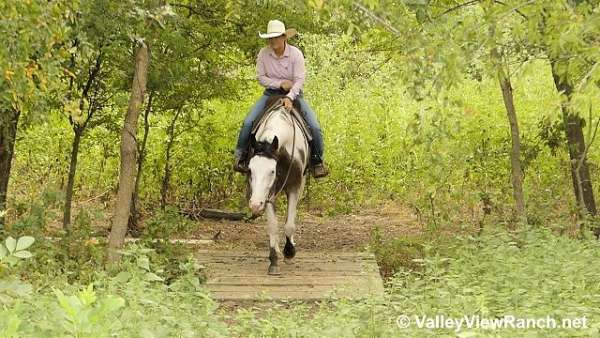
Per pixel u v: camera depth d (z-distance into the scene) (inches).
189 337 302.2
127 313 288.8
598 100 314.5
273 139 560.7
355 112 895.7
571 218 661.3
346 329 327.0
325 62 971.3
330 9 368.2
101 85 665.6
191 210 815.7
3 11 357.4
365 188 861.2
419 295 395.2
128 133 525.0
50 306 281.0
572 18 356.5
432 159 412.8
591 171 764.0
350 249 709.9
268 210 578.2
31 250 493.0
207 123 793.6
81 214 590.6
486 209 682.2
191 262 373.7
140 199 823.7
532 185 730.2
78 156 845.2
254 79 770.8
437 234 631.8
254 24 701.9
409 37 369.1
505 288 386.0
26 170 837.2
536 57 388.5
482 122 737.6
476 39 369.7
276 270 571.5
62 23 375.2
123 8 468.8
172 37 635.5
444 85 380.8
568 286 379.6
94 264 502.6
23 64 373.4
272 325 343.3
